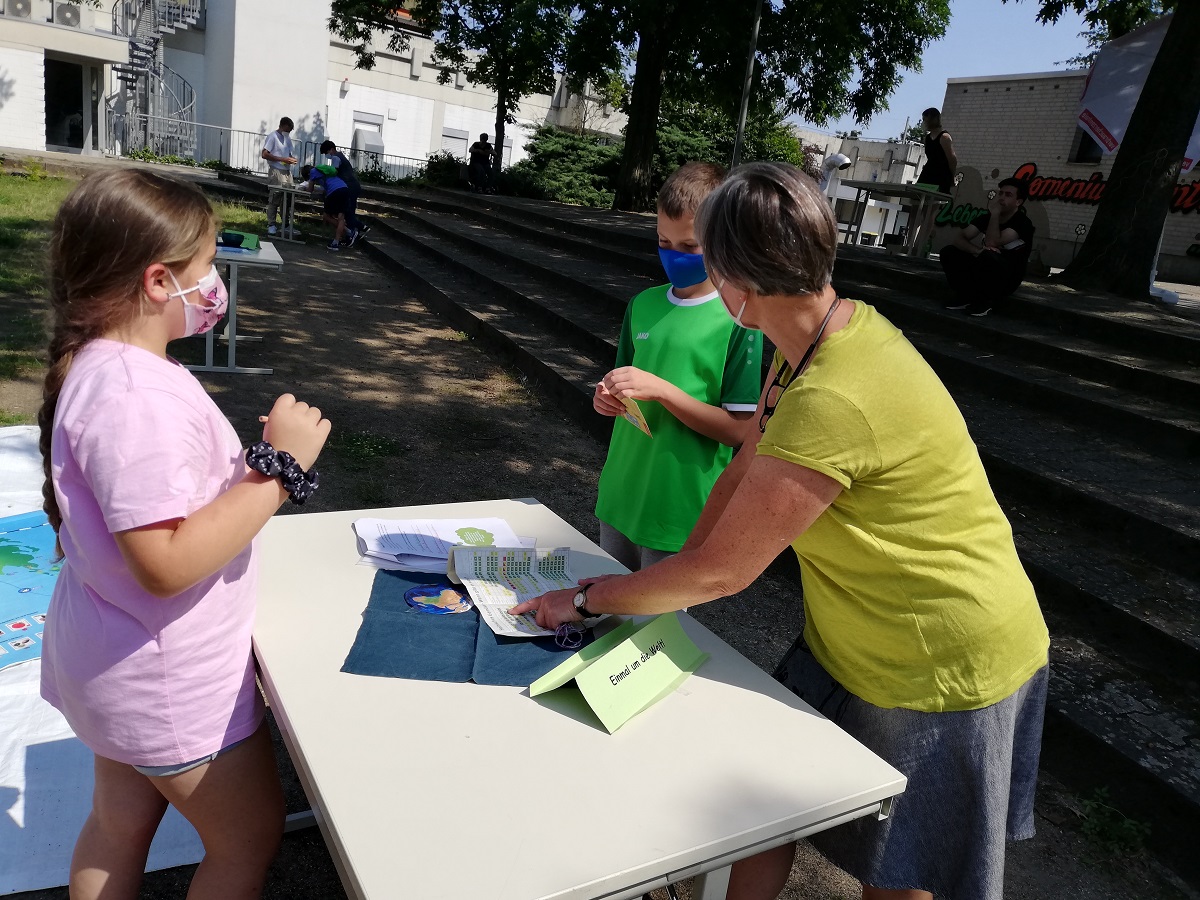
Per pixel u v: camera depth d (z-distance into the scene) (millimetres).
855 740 1509
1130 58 9344
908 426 1395
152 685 1353
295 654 1567
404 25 25297
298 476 1348
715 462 2293
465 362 7141
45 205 12234
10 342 5984
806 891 2299
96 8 23016
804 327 1474
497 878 1105
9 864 2010
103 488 1198
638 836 1212
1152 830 2520
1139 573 3500
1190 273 15156
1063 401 5109
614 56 16859
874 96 16562
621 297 7746
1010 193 6535
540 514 2389
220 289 1413
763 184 1369
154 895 2027
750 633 3510
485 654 1625
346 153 26609
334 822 1172
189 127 23266
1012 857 2457
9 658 2670
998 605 1528
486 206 15453
